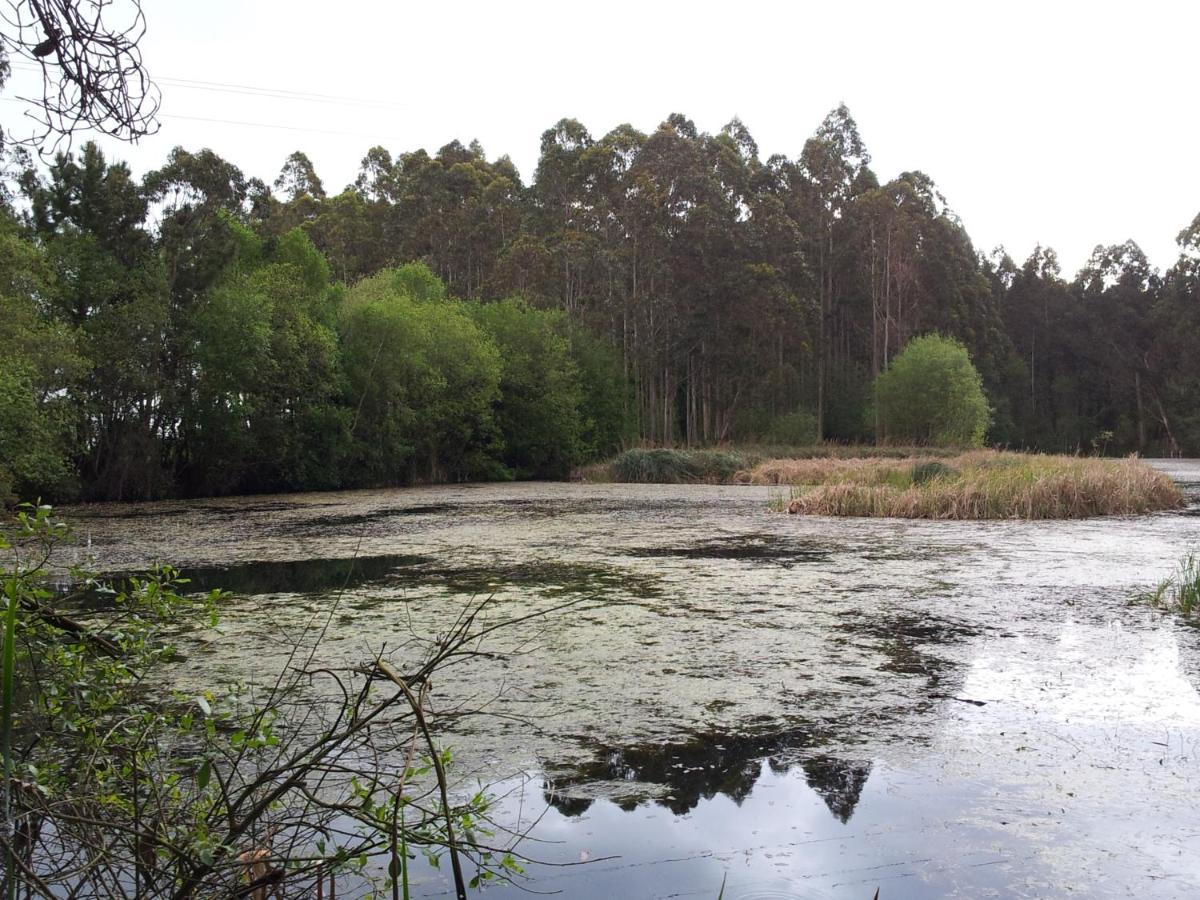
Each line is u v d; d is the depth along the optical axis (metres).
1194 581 9.09
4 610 2.70
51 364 19.27
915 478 21.66
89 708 2.93
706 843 3.70
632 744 4.89
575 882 3.36
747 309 49.81
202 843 2.51
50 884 2.81
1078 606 8.69
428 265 51.34
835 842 3.69
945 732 5.07
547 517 18.58
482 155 68.75
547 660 6.66
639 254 48.16
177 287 25.86
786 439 51.34
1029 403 70.56
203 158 26.25
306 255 33.22
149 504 23.27
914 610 8.50
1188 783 4.31
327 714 5.27
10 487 18.06
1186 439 64.94
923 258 62.28
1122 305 70.19
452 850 2.39
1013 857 3.54
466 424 35.06
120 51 2.58
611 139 52.66
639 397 48.72
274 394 27.89
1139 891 3.28
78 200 24.58
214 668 6.29
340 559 12.07
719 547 13.25
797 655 6.81
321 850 2.86
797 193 61.47
